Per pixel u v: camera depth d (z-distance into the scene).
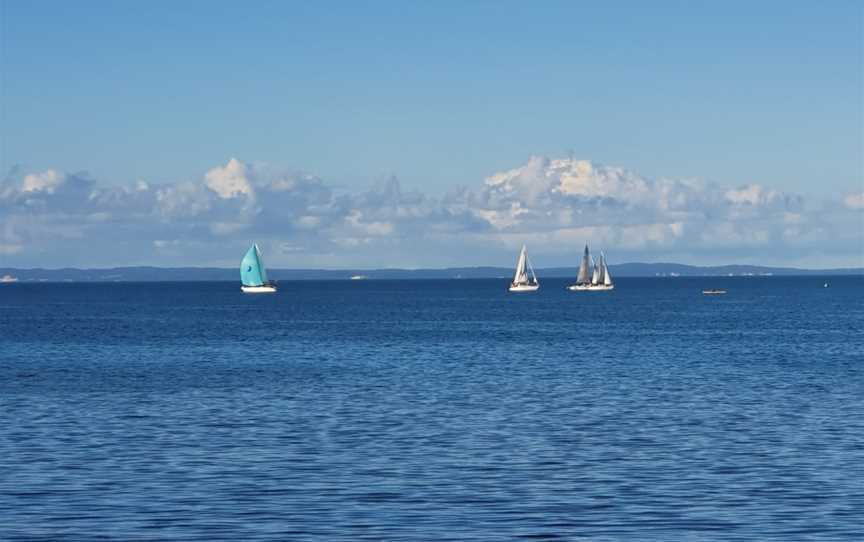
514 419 64.81
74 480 46.22
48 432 59.56
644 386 84.12
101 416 66.12
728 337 152.62
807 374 94.62
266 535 37.28
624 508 41.16
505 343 140.62
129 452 53.06
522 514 40.22
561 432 59.66
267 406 71.06
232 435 58.47
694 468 48.88
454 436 58.22
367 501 42.34
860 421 63.66
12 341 148.12
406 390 81.31
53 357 118.50
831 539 36.69
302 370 100.19
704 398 75.69
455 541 36.50
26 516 39.88
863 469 48.47
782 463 50.00
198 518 39.62
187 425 62.28
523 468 48.97
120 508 41.16
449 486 45.09
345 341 145.88
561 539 36.72
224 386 84.69
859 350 125.81
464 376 93.31
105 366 105.62
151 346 136.75
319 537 37.03
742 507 41.22
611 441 56.50
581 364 106.25
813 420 64.19
